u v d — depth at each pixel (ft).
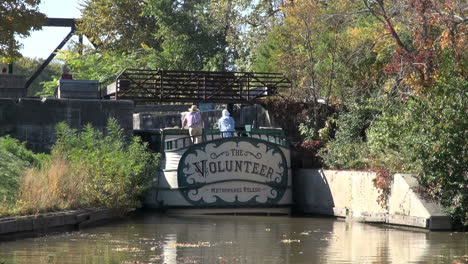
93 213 69.26
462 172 65.26
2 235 56.49
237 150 86.07
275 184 86.79
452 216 65.57
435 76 76.64
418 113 68.69
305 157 91.45
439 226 65.21
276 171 87.10
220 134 88.74
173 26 175.52
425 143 66.69
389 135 73.41
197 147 85.30
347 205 79.92
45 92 180.86
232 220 78.33
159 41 190.29
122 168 76.84
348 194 79.77
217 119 114.11
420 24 80.23
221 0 165.07
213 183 85.30
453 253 50.88
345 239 59.57
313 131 93.86
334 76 107.76
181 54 174.91
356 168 81.71
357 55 105.81
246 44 157.69
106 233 62.39
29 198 63.93
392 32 85.87
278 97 108.78
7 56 127.65
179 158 85.25
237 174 85.87
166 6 176.86
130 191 79.00
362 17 114.42
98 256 48.70
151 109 119.75
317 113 96.53
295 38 115.96
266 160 86.79
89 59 180.34
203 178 85.25
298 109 98.27
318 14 108.06
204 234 63.05
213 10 167.73
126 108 93.91
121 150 83.30
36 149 90.48
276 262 46.88
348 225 71.97
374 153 76.95
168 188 85.92
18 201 62.44
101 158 76.48
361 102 89.97
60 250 51.21
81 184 71.41
